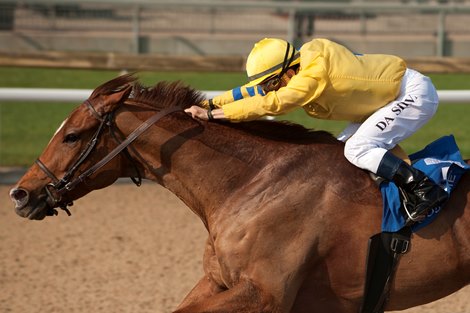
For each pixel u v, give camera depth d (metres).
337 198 6.72
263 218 6.63
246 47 28.94
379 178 6.80
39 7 29.30
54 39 28.77
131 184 15.11
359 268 6.67
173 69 18.86
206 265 7.07
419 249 6.66
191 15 31.47
